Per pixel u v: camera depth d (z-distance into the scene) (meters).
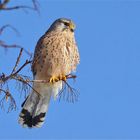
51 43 13.20
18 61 7.60
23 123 12.62
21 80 7.98
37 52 13.28
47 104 12.93
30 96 12.85
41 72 13.24
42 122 12.73
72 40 13.48
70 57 13.38
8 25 5.36
